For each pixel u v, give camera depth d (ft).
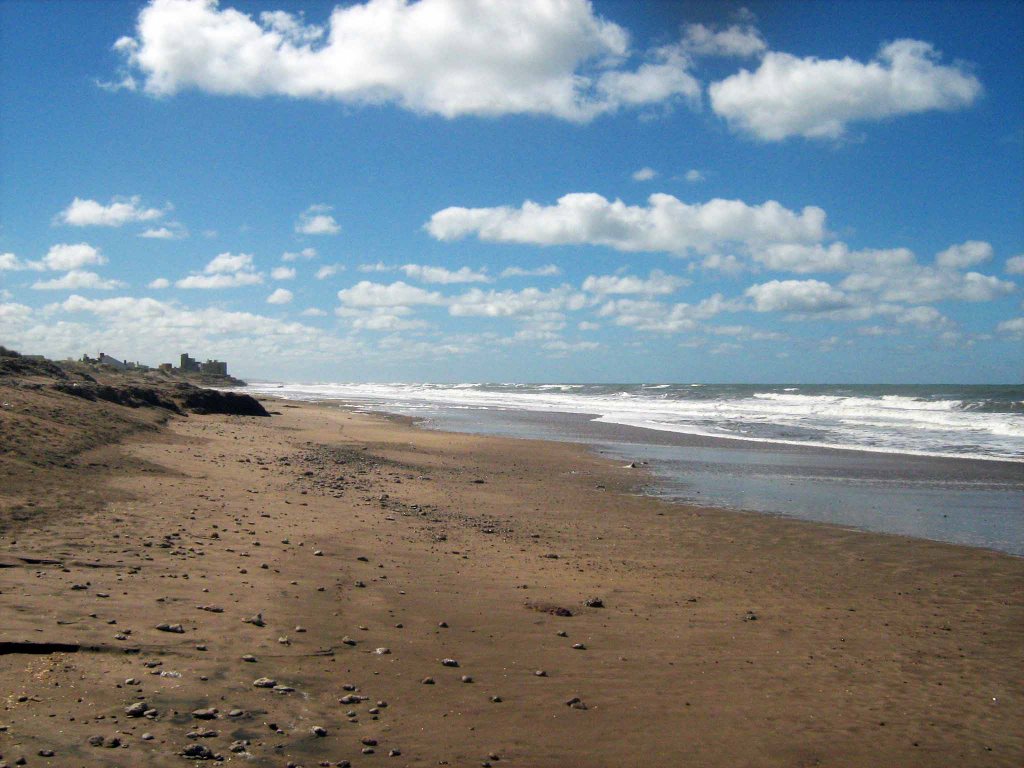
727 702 23.72
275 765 16.76
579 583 37.24
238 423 117.60
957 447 107.04
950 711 24.09
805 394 306.55
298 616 27.48
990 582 40.78
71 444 56.49
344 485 62.49
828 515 59.06
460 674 24.00
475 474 78.02
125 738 16.87
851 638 31.01
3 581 26.73
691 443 113.70
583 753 19.53
